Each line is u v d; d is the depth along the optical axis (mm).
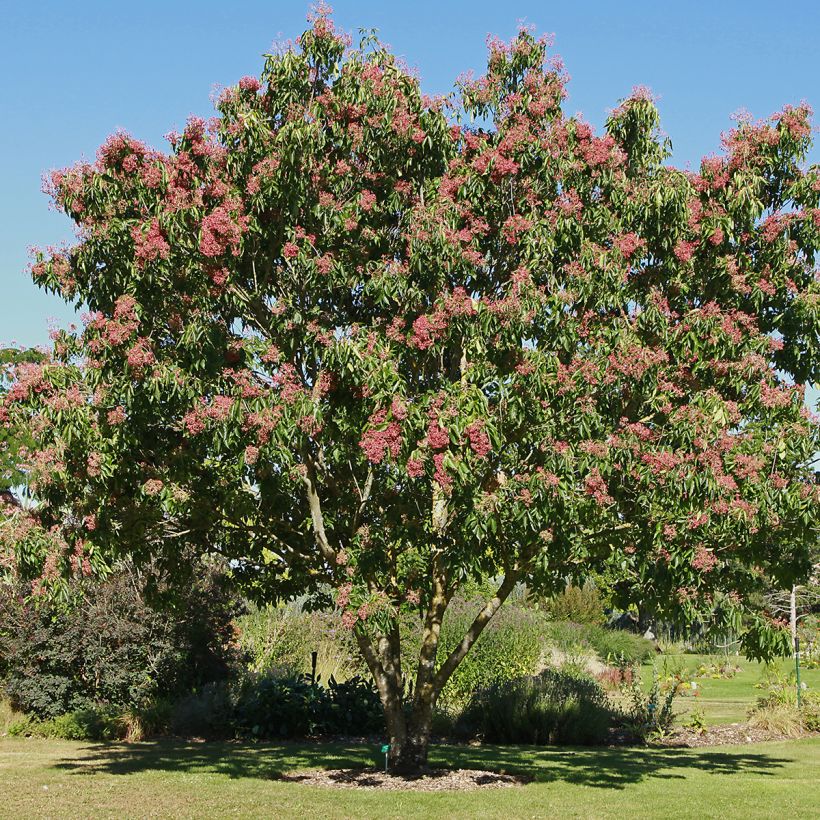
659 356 9531
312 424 9234
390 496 10820
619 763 13031
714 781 11320
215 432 9102
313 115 10242
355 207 10086
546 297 9656
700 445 9156
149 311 9758
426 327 9648
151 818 8734
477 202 10422
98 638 17203
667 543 9500
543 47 11125
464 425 8922
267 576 12602
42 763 12664
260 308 10406
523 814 9086
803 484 9352
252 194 9859
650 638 35281
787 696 18281
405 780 11297
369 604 9641
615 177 10477
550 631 26562
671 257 10289
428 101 10711
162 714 16516
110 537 10039
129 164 10000
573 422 9289
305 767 12352
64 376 9539
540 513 9102
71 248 10055
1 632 17203
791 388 9625
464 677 19172
